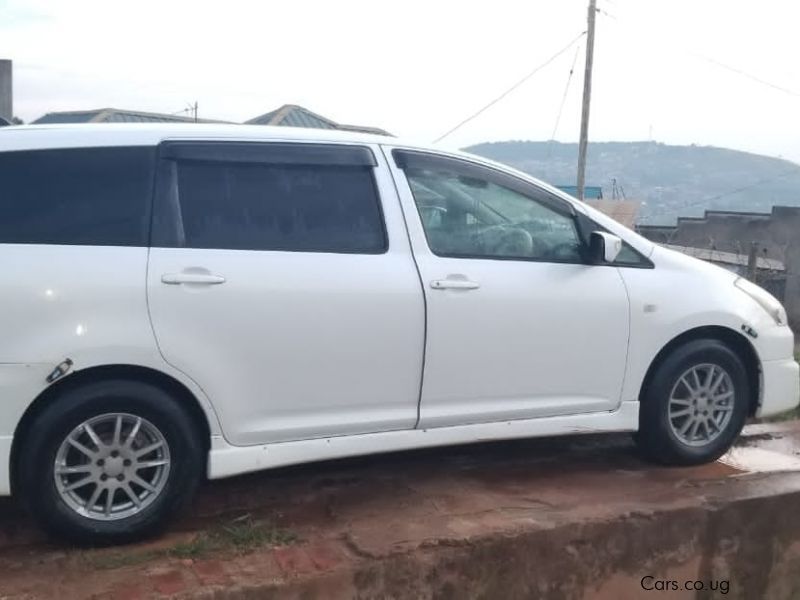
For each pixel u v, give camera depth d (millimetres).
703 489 4531
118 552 3582
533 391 4383
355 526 3939
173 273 3621
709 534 4309
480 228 4363
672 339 4680
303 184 4023
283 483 4500
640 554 4152
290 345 3814
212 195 3842
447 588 3725
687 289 4719
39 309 3404
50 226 3553
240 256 3775
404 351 4051
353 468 4758
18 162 3604
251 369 3758
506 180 4484
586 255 4551
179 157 3824
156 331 3561
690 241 17359
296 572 3465
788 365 5004
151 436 3625
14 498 4008
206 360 3656
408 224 4168
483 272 4238
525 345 4312
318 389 3902
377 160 4203
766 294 5098
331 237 3998
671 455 4785
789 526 4543
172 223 3725
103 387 3508
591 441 5387
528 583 3906
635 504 4270
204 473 3781
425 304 4070
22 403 3395
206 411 3688
